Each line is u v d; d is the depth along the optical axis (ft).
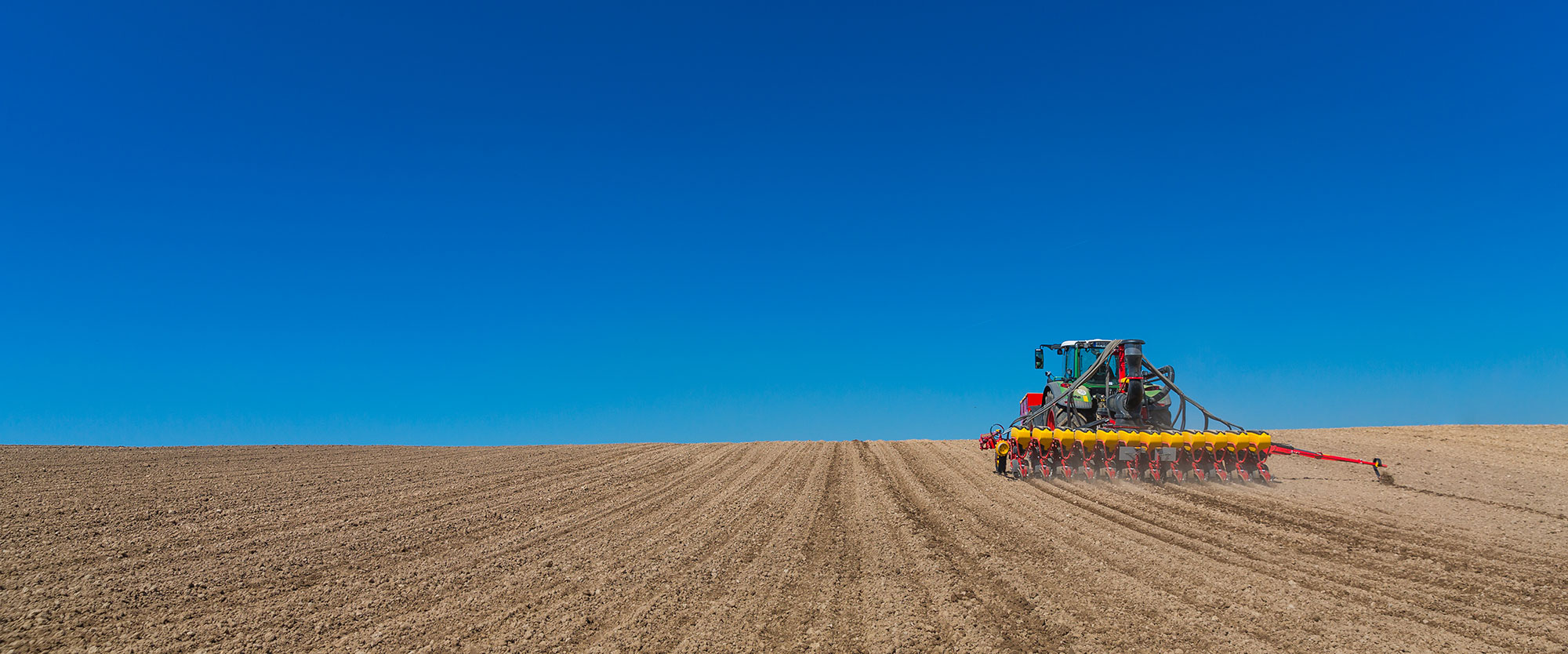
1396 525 32.60
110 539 30.22
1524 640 18.65
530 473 55.21
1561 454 52.21
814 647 19.26
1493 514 34.27
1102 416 57.47
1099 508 38.34
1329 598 22.21
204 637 20.02
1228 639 19.01
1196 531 32.07
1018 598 22.84
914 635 19.94
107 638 19.85
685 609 22.48
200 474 48.01
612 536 32.89
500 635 20.25
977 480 50.78
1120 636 19.44
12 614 21.47
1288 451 47.16
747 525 35.22
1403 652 17.95
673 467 59.62
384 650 19.20
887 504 40.93
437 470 55.77
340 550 29.60
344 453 64.75
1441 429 68.74
